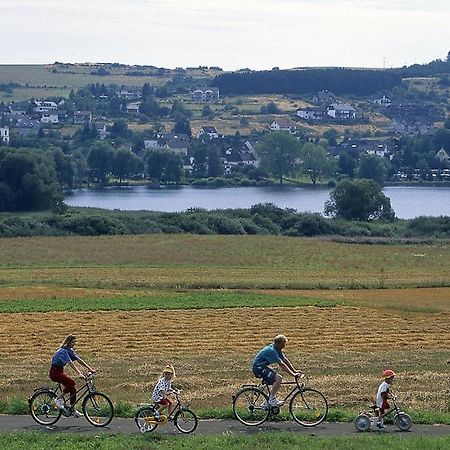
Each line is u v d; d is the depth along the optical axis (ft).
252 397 233.55
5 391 296.30
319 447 201.36
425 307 531.09
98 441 205.57
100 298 547.08
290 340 425.28
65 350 230.27
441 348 411.54
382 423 228.63
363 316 494.59
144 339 423.23
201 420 236.22
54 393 231.71
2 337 424.05
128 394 286.66
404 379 319.06
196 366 353.31
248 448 200.03
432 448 201.16
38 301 530.27
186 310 504.02
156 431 223.92
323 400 235.40
